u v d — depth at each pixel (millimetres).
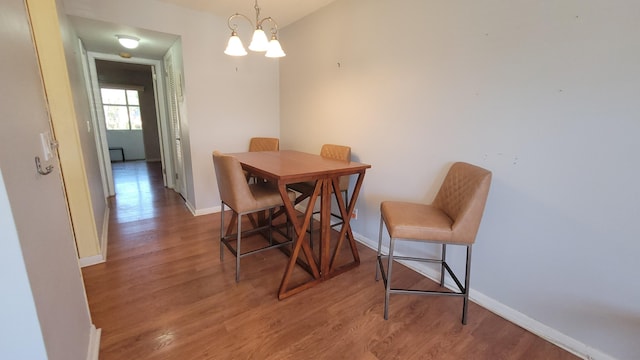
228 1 2711
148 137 8180
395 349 1426
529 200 1530
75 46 2732
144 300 1757
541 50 1407
